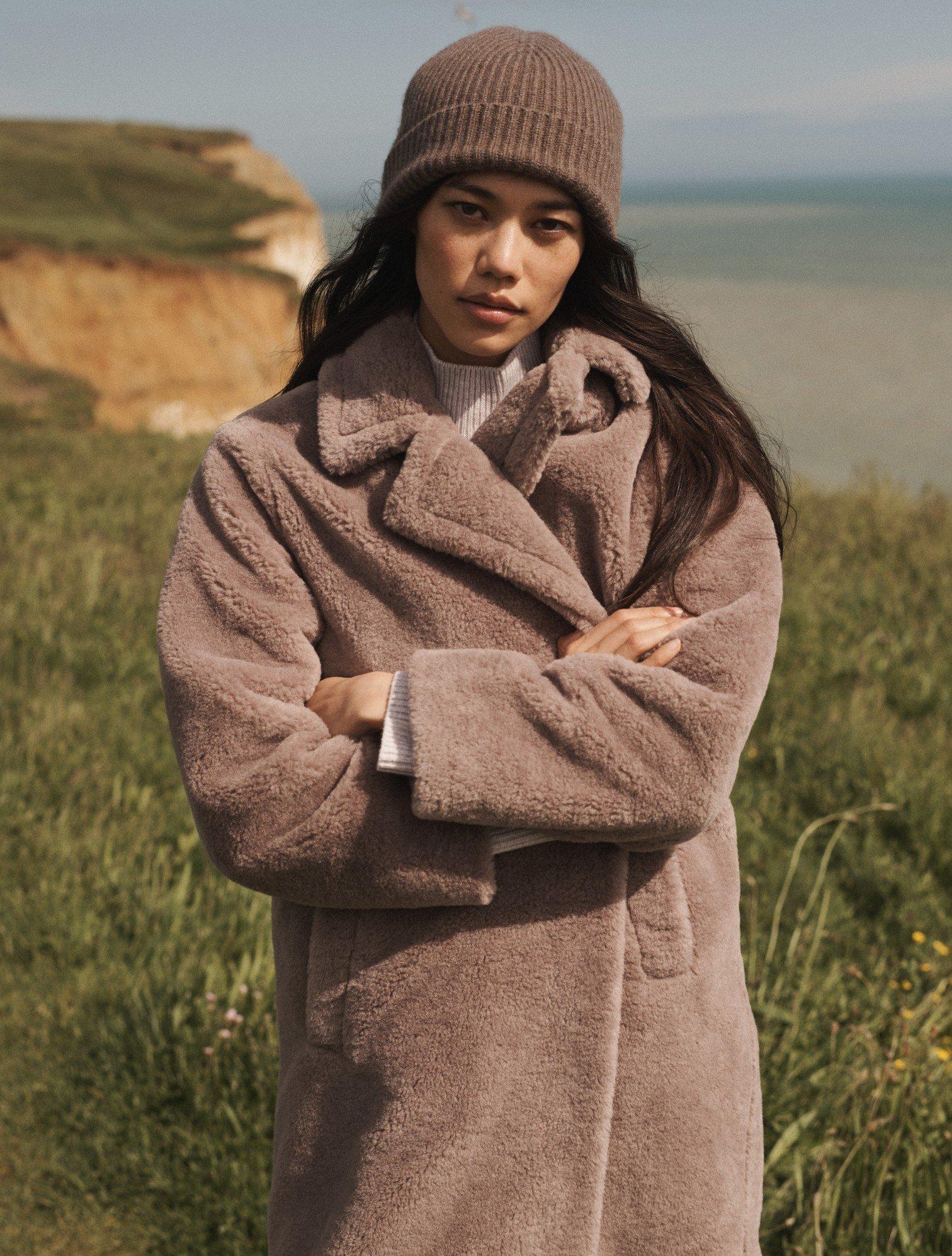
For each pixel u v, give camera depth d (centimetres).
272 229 4231
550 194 133
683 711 126
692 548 141
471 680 128
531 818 125
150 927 319
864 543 730
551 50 134
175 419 3269
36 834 354
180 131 5588
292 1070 144
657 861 140
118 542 716
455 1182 131
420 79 136
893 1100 223
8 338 3164
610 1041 133
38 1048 283
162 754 415
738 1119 143
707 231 16500
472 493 136
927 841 368
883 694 477
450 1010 133
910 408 3350
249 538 143
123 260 3281
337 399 146
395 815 130
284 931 150
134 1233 241
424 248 138
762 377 3975
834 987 281
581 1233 132
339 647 144
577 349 145
